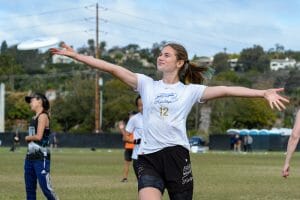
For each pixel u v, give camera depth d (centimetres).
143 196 1154
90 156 7162
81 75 17312
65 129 15350
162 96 1191
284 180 3584
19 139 10506
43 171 1830
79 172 4206
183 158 1187
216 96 1177
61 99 15525
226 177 3834
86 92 15312
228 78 17075
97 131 11794
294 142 1359
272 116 15700
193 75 1235
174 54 1210
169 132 1183
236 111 15525
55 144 10419
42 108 1853
